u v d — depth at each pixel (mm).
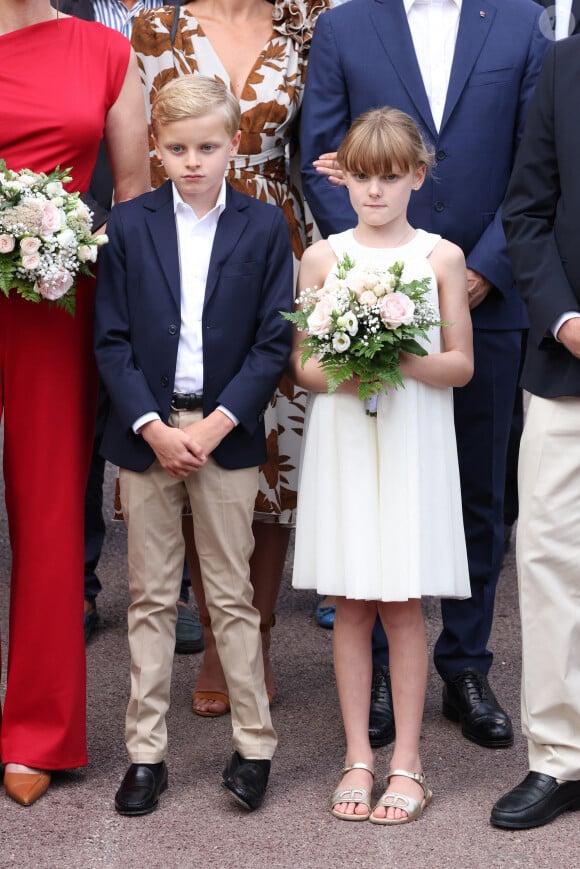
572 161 4184
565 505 4277
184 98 4305
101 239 4348
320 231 5074
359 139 4367
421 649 4480
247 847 4121
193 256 4473
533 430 4344
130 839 4180
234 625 4496
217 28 5266
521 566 4387
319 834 4207
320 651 5906
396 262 4289
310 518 4484
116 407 4406
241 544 4496
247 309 4473
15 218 4137
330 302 4219
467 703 5000
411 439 4355
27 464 4535
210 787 4562
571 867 3986
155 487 4445
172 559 4512
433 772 4695
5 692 4910
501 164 5016
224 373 4445
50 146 4430
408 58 4969
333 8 5137
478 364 5055
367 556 4355
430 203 4977
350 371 4223
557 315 4145
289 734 5016
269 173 5273
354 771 4430
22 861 4043
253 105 5164
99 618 6270
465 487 5156
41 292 4242
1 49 4410
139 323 4453
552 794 4305
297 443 5289
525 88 5012
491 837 4195
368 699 4535
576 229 4168
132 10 6516
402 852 4090
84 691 4664
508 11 5051
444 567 4402
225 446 4430
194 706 5219
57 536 4551
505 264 4906
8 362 4461
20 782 4473
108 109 4625
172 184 4523
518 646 5887
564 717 4352
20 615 4570
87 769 4715
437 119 4992
